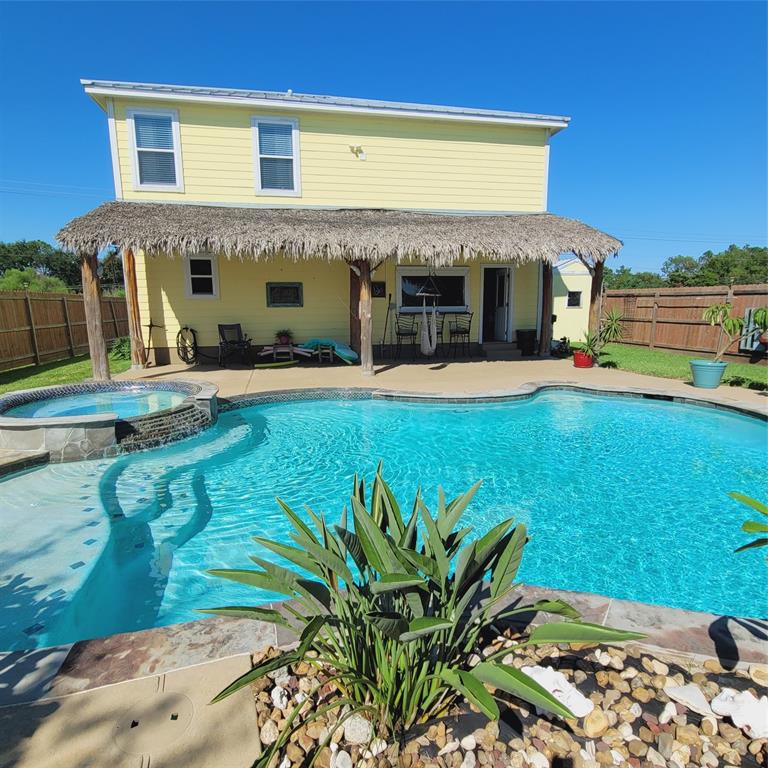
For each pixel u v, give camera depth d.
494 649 2.20
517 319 15.06
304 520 4.83
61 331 15.22
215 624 2.46
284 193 12.79
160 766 1.68
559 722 1.83
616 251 11.84
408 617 1.84
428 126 13.44
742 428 7.74
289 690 2.03
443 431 7.71
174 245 9.44
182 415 7.32
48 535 4.48
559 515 4.91
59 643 3.08
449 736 1.78
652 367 12.29
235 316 13.03
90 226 9.42
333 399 9.46
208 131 12.11
